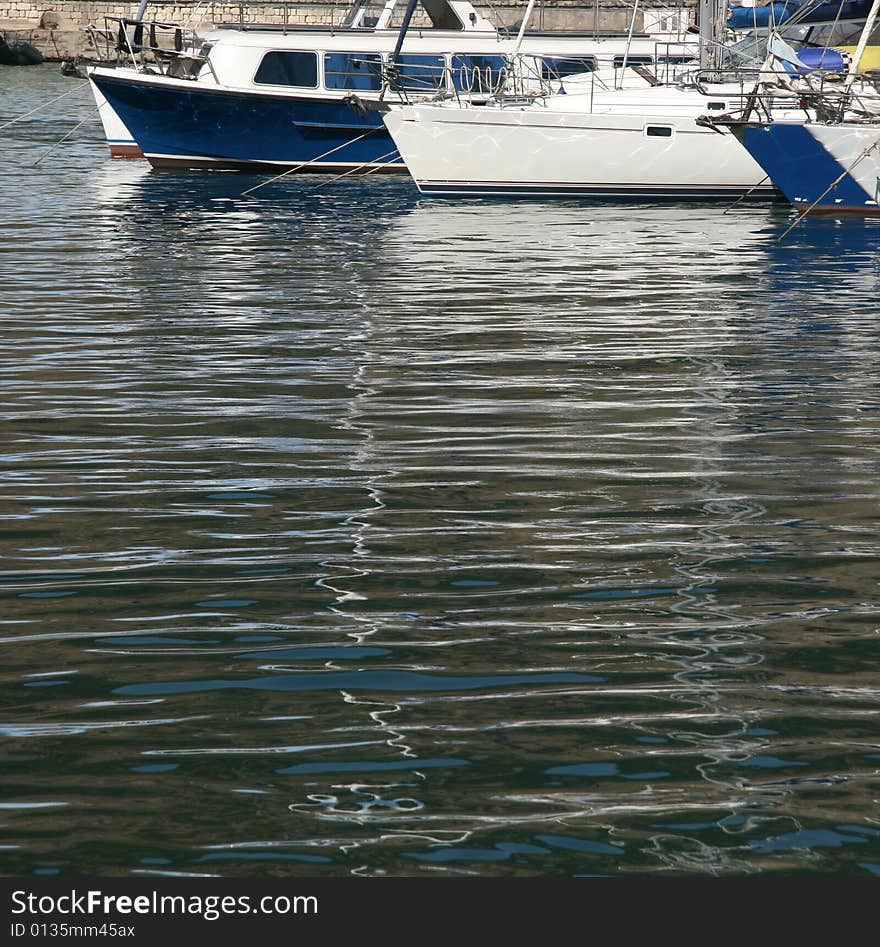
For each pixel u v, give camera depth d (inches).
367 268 1667.1
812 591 647.1
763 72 2199.8
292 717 518.0
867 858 430.9
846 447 899.4
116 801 459.5
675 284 1571.1
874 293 1519.4
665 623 608.4
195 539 719.1
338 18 3772.1
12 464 857.5
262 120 2632.9
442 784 470.6
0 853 430.9
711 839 439.2
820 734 505.4
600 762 485.4
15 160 2849.4
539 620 612.1
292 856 431.8
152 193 2396.7
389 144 2682.1
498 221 2096.5
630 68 2466.8
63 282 1549.0
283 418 968.9
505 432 933.2
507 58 2613.2
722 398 1034.1
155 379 1088.8
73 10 6289.4
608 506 774.5
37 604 629.6
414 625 606.2
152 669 560.1
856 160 2087.8
